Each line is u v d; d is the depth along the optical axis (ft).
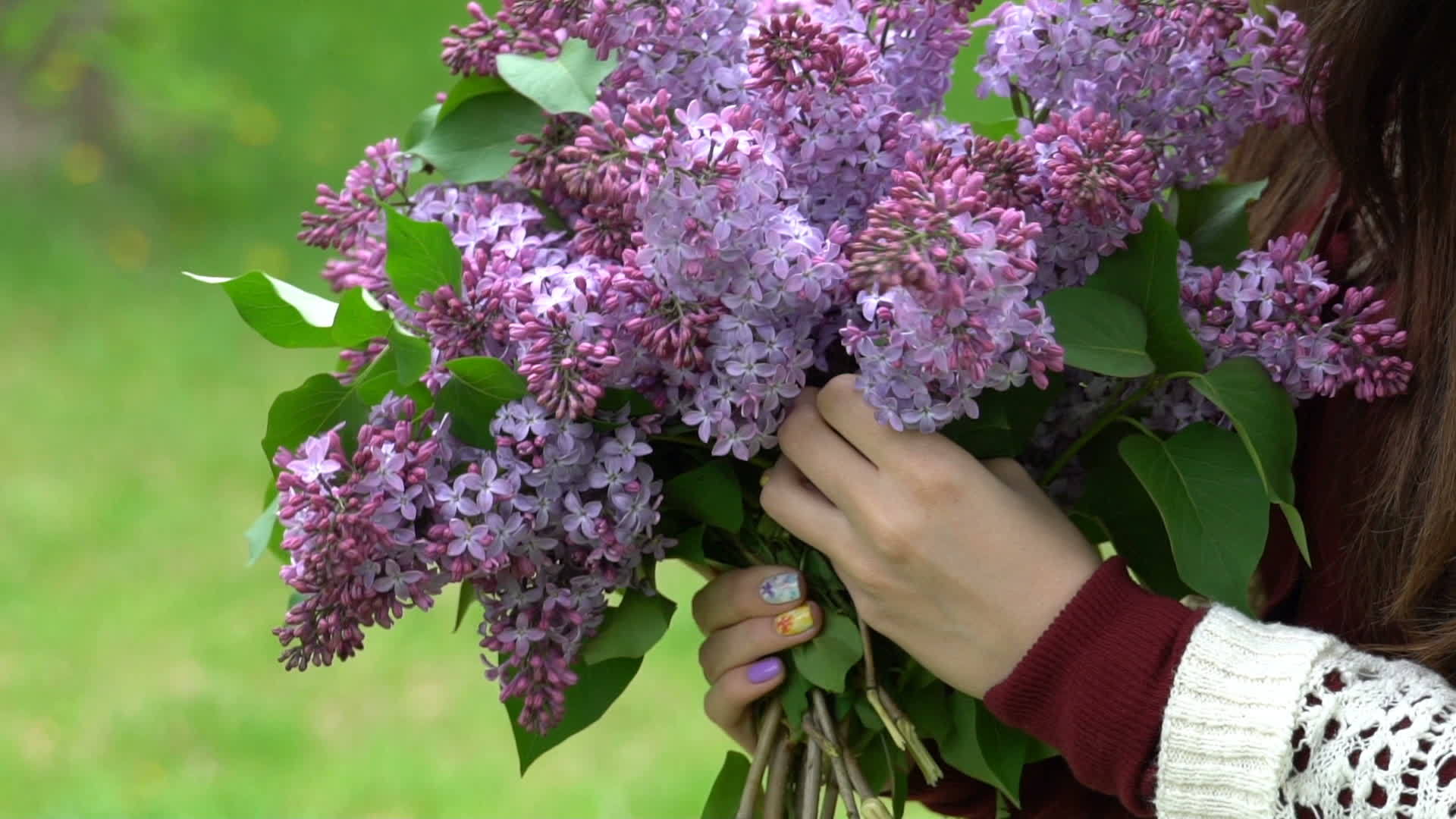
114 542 14.37
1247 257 5.26
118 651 12.64
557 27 5.32
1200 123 5.32
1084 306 5.22
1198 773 5.11
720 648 5.47
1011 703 5.23
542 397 5.13
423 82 24.62
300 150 23.32
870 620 5.31
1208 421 5.33
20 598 13.29
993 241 4.97
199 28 24.21
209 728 11.66
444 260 5.26
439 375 5.21
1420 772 4.99
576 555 5.30
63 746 11.28
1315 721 5.06
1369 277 5.45
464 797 10.87
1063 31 5.24
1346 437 5.41
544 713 5.34
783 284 5.10
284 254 21.33
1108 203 5.14
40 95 22.20
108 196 22.09
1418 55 5.24
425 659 12.71
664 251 5.08
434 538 5.15
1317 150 5.61
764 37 5.17
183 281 20.58
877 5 5.31
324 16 25.20
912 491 5.21
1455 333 5.20
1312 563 5.47
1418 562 5.22
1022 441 5.33
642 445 5.21
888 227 4.98
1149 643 5.16
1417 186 5.28
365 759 11.34
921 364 5.07
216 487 15.53
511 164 5.44
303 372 18.38
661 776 11.09
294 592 5.43
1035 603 5.21
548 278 5.19
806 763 5.41
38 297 19.84
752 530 5.49
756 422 5.23
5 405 17.07
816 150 5.20
